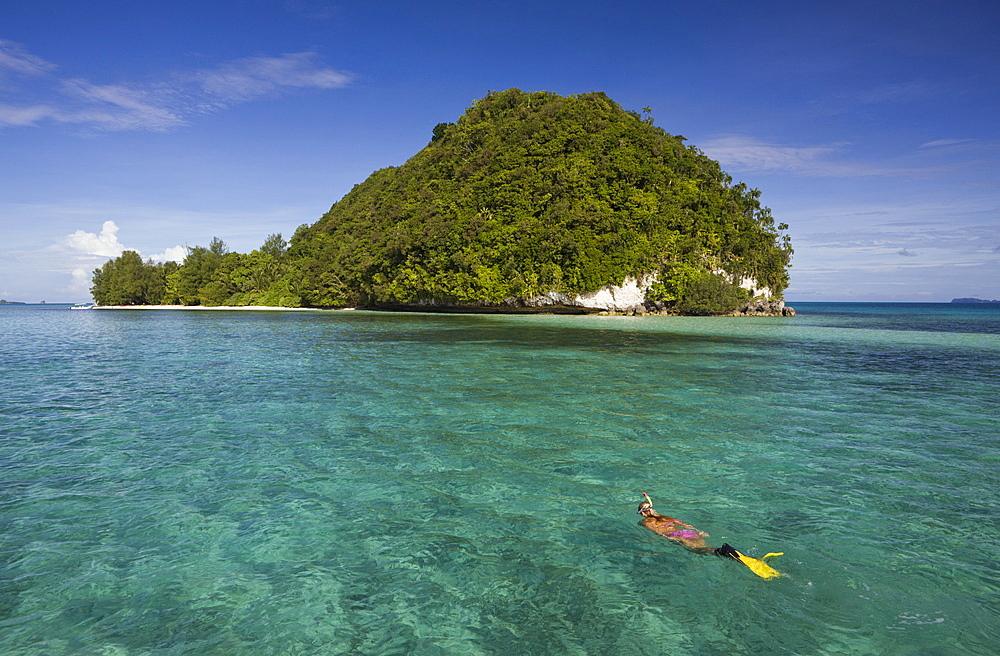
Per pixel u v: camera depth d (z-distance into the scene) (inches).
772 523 265.0
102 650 166.9
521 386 654.5
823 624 182.9
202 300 4623.5
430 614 189.2
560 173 3346.5
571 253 2970.0
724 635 176.9
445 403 548.7
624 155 3518.7
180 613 188.5
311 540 245.1
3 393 596.7
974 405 557.3
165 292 5014.8
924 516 273.3
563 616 187.9
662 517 266.2
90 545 237.9
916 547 239.6
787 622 184.1
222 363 867.4
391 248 3415.4
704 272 3144.7
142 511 274.8
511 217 3331.7
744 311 3348.9
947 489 311.4
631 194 3366.1
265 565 222.7
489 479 325.7
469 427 450.6
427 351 1064.8
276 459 360.8
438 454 374.3
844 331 1804.9
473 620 185.6
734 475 335.0
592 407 533.6
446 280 3191.4
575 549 238.1
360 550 236.1
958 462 362.9
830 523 265.0
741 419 486.6
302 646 170.6
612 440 413.7
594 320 2508.6
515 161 3651.6
